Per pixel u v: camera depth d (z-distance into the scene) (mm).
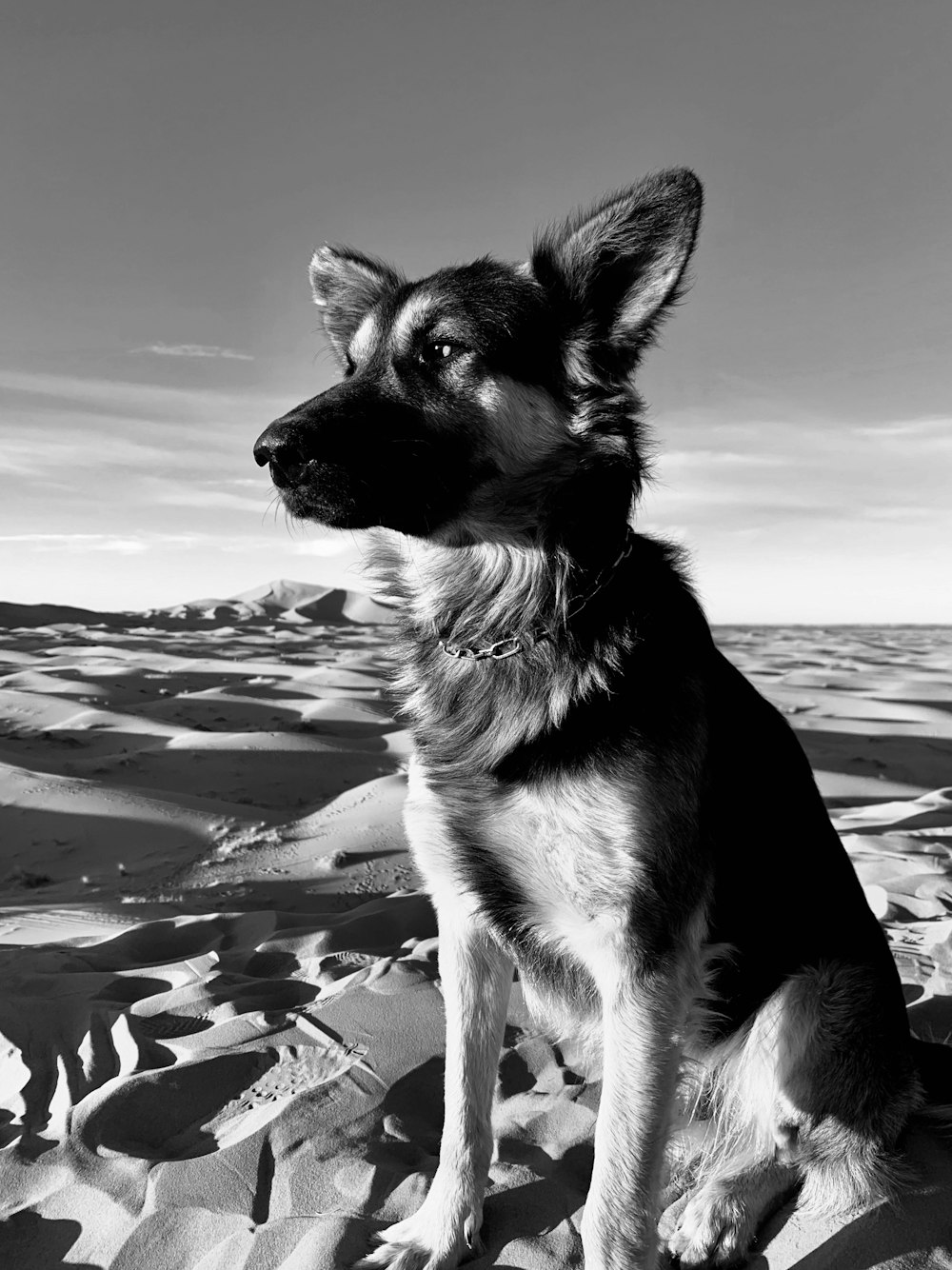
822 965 762
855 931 788
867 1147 722
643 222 749
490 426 757
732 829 727
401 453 738
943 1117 796
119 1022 972
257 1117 807
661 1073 636
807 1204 716
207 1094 848
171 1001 1032
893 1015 765
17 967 1182
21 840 2018
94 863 1896
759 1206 704
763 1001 755
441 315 769
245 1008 1021
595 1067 909
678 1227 694
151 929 1339
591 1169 759
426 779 730
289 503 738
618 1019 648
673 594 750
